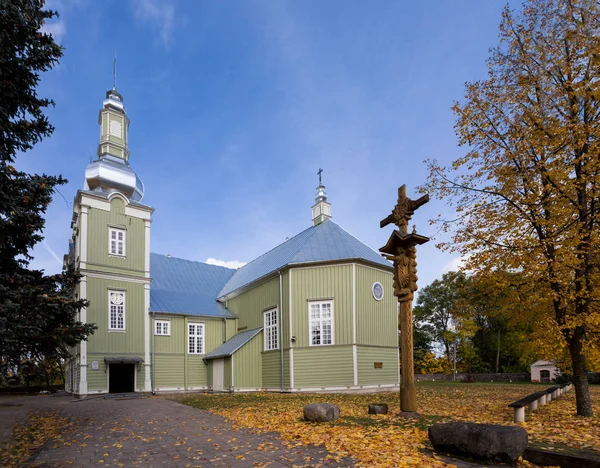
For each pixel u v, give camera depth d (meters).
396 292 12.40
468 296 13.92
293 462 7.07
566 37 11.35
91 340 25.69
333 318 25.06
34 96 11.11
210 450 8.35
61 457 8.35
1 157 10.52
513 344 42.88
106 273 27.05
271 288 28.16
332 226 29.41
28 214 11.25
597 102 11.14
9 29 9.95
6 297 11.44
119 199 28.44
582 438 8.13
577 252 10.53
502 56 12.63
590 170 10.56
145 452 8.50
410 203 12.42
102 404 19.75
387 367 26.17
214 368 29.20
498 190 12.56
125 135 31.41
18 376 17.50
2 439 10.64
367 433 9.12
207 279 36.19
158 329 29.08
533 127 11.82
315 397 20.31
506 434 6.62
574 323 10.32
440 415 11.84
